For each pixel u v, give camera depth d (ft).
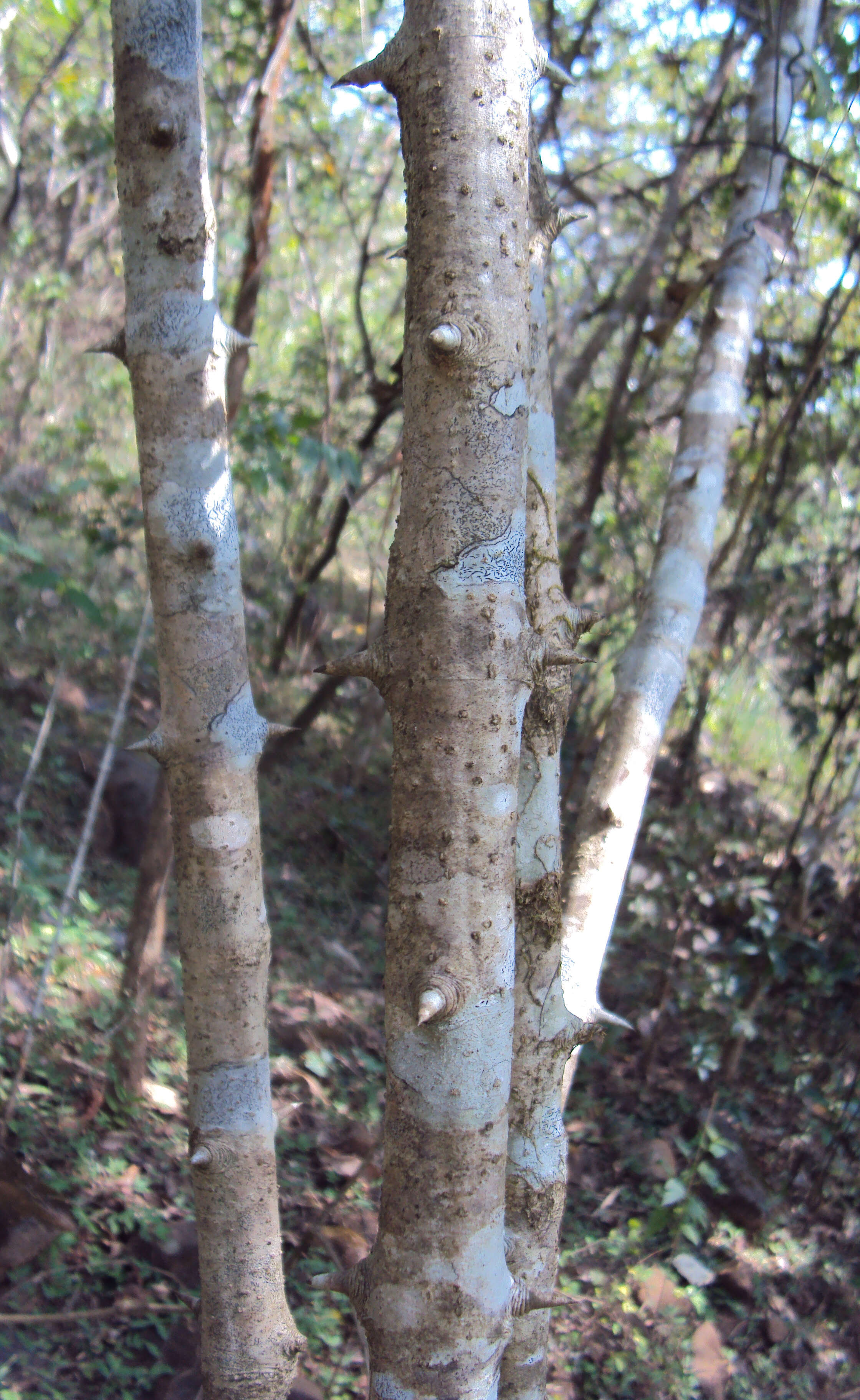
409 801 4.60
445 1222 4.64
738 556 21.68
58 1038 12.62
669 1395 11.35
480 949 4.58
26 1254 9.94
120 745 18.63
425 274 4.44
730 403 9.71
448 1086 4.59
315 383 24.66
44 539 20.93
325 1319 10.54
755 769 25.99
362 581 31.50
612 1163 14.87
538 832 5.93
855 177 17.11
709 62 19.89
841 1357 12.73
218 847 6.09
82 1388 8.92
